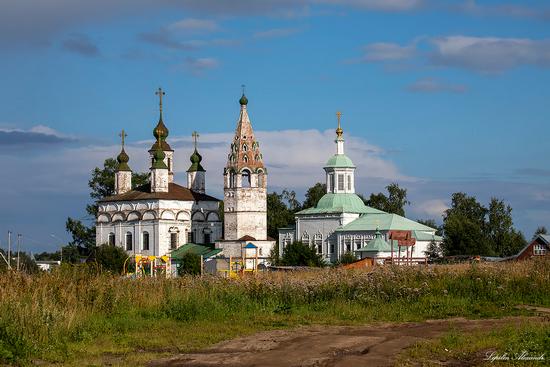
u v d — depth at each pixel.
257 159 153.62
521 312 43.69
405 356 30.52
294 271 67.31
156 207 160.12
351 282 49.38
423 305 45.78
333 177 166.50
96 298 42.06
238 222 151.50
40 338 33.19
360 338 35.25
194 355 31.92
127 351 32.84
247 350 32.84
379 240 141.25
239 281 49.81
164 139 172.25
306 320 41.91
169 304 43.56
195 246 159.38
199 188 171.50
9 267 43.41
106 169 189.38
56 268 45.53
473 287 49.09
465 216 167.88
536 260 58.59
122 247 158.75
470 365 28.72
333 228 161.62
